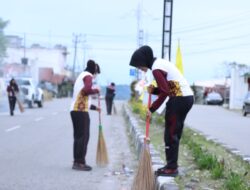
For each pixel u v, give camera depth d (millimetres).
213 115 32125
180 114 7848
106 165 10953
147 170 7348
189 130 17453
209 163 8836
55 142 15039
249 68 47094
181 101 7777
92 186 8781
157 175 8016
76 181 9156
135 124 18250
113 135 18016
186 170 8719
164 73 7707
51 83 77625
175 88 7781
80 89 10219
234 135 16938
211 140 14406
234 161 10156
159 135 15609
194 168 8945
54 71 89562
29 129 19062
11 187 8523
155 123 19516
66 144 14578
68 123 22375
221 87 68438
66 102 51906
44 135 17047
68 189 8484
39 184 8820
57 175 9695
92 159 11797
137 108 27891
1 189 8352
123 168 10555
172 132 7902
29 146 13961
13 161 11297
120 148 14266
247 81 44750
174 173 8008
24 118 24812
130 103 41438
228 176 7863
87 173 10000
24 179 9234
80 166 10305
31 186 8641
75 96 10273
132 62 7867
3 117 25312
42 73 76688
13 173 9820
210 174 8297
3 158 11703
